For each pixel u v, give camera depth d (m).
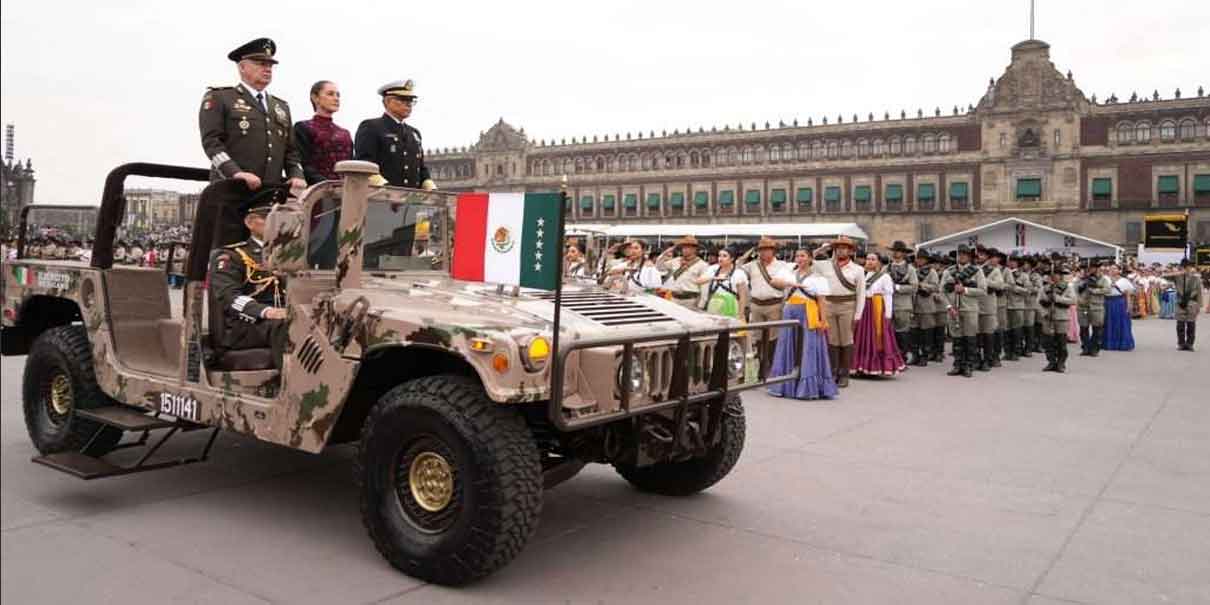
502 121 80.19
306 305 4.51
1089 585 4.20
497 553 3.86
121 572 4.07
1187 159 54.78
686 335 4.35
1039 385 11.37
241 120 5.77
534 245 3.88
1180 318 16.88
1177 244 32.94
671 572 4.29
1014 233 43.12
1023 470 6.48
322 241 4.77
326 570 4.19
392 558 4.15
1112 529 5.09
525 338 3.78
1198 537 4.95
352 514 5.07
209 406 4.88
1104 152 57.28
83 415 5.45
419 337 3.95
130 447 6.14
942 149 62.72
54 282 5.95
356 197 4.55
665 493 5.68
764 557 4.52
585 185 76.69
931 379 12.05
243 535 4.66
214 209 5.14
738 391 4.84
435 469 4.12
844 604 3.91
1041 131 59.09
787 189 68.50
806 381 9.87
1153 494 5.86
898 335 13.67
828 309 11.02
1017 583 4.21
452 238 5.65
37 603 3.67
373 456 4.19
